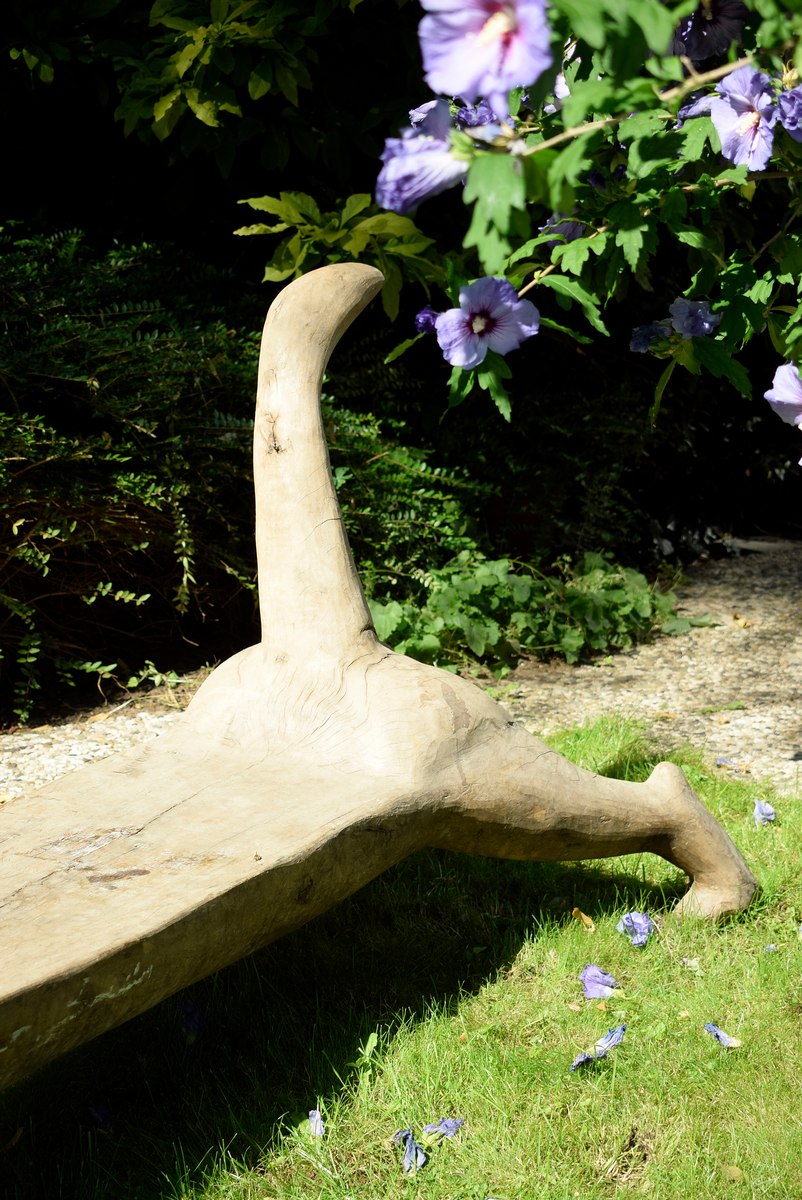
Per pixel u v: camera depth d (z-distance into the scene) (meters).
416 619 5.53
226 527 5.69
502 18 1.11
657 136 1.62
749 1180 2.21
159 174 6.42
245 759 2.79
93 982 1.90
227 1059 2.63
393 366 6.45
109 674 5.25
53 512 4.80
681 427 7.48
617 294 2.42
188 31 5.15
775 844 3.51
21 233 6.31
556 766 2.84
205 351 5.29
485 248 1.16
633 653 5.85
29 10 5.47
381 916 3.23
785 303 2.72
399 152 1.19
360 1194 2.23
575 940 3.02
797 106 1.66
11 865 2.29
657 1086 2.46
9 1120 2.45
